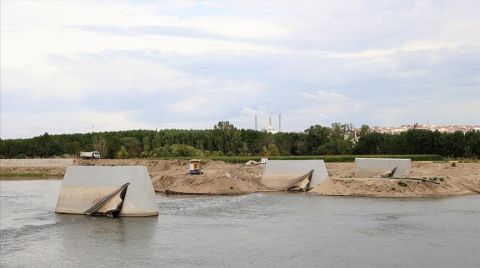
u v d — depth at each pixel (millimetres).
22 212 77562
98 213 73250
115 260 47719
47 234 59781
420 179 103875
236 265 45906
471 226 64000
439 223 66312
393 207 82250
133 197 73062
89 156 196250
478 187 108562
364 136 198875
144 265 45938
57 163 194750
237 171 128375
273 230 62281
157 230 62219
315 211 78438
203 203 90500
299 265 45906
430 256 48719
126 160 174375
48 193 109875
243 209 81688
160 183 120438
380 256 48875
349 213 75812
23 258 48656
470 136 172500
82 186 75438
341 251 51000
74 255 49688
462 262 46531
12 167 195250
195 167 123312
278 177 115812
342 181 105500
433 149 178000
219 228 63656
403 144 183500
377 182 102688
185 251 51219
